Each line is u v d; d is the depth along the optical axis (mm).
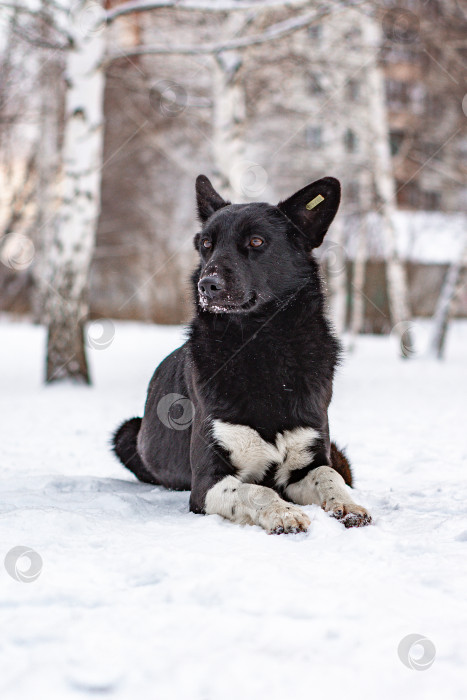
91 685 1809
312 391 4047
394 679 1870
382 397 11094
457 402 10312
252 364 3959
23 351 21234
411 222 35000
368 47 18453
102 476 5375
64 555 2846
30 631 2117
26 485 4633
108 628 2145
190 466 4457
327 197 4336
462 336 35031
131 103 21719
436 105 22875
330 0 11867
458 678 1882
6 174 29656
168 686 1818
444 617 2268
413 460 5938
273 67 16531
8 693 1771
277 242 4230
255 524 3504
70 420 8656
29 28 13562
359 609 2307
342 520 3498
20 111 20547
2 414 9164
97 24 12062
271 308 4105
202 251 4457
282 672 1891
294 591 2441
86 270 12445
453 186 23984
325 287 4422
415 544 3051
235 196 13039
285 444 4016
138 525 3375
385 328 35719
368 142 21297
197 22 15305
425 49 18172
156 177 33281
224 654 1979
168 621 2193
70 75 12336
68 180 12320
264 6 12062
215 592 2418
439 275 38375
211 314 4070
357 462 5914
